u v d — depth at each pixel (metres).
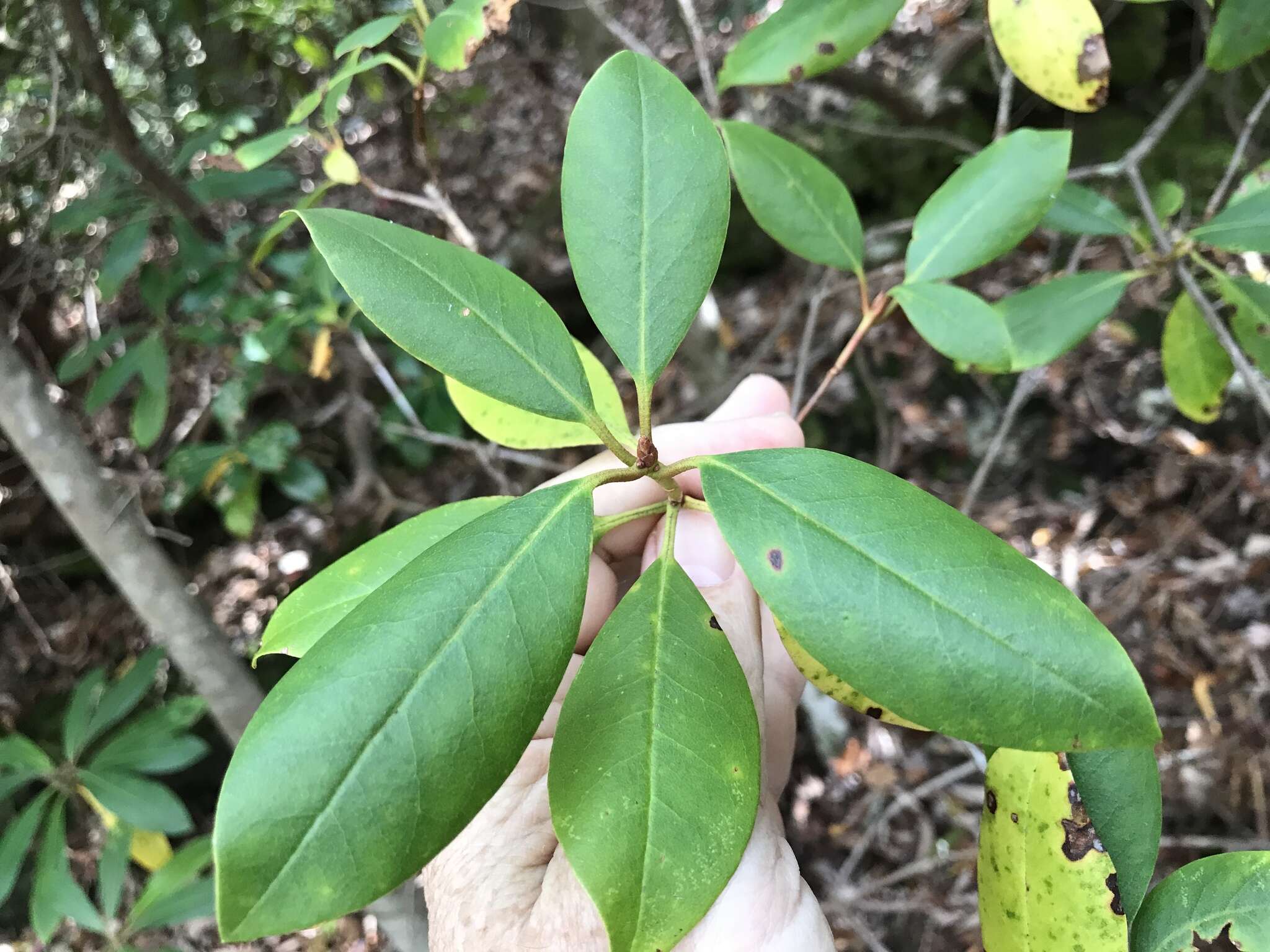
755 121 0.73
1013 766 0.22
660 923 0.17
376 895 0.16
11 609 0.84
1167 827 0.62
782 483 0.19
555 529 0.19
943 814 0.65
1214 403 0.39
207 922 0.68
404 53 0.65
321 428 0.89
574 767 0.18
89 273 0.65
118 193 0.56
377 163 0.97
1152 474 0.83
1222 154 0.79
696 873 0.17
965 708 0.17
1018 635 0.17
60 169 0.54
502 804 0.26
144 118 0.69
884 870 0.64
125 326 0.72
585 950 0.22
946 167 0.92
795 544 0.18
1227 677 0.67
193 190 0.55
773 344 0.82
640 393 0.21
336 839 0.16
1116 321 0.85
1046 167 0.29
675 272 0.21
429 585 0.18
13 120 0.60
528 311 0.21
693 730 0.19
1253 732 0.64
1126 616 0.73
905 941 0.61
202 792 0.78
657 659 0.19
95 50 0.50
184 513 0.86
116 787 0.51
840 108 0.94
